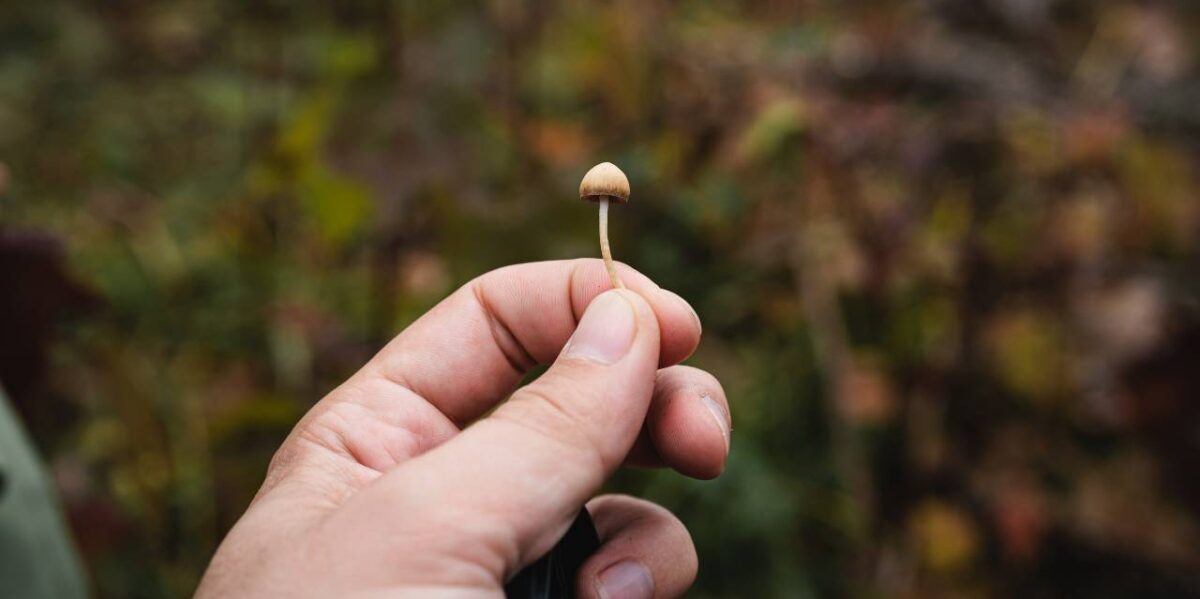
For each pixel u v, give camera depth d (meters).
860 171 0.61
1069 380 0.58
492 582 0.31
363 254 0.64
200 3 0.92
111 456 0.59
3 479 0.40
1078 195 0.59
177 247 0.69
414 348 0.39
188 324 0.64
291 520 0.33
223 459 0.59
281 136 0.60
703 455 0.36
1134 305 0.57
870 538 0.58
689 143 0.65
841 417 0.58
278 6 0.82
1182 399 0.56
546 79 0.68
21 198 0.75
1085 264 0.59
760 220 0.63
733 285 0.64
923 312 0.61
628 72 0.67
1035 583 0.59
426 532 0.31
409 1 0.59
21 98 0.86
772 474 0.57
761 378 0.62
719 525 0.55
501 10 0.64
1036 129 0.60
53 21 0.94
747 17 0.84
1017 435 0.59
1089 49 0.69
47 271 0.49
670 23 0.73
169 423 0.60
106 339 0.61
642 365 0.33
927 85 0.67
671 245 0.64
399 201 0.55
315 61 0.73
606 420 0.33
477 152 0.58
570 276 0.39
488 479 0.31
